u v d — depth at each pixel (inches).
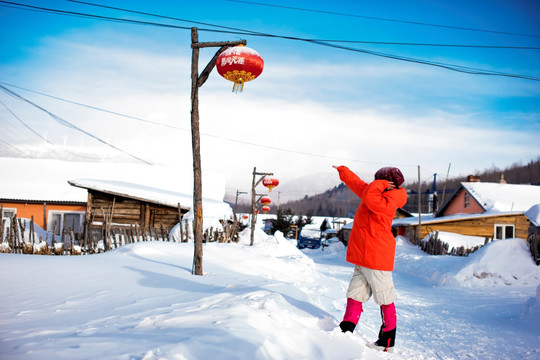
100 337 108.4
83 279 213.9
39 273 222.7
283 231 2012.8
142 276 227.5
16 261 248.1
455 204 1321.4
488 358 154.5
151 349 94.3
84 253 438.0
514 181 4367.6
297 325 144.4
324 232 2038.6
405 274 658.2
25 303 165.8
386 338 152.8
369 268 155.6
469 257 510.6
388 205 153.7
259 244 633.0
